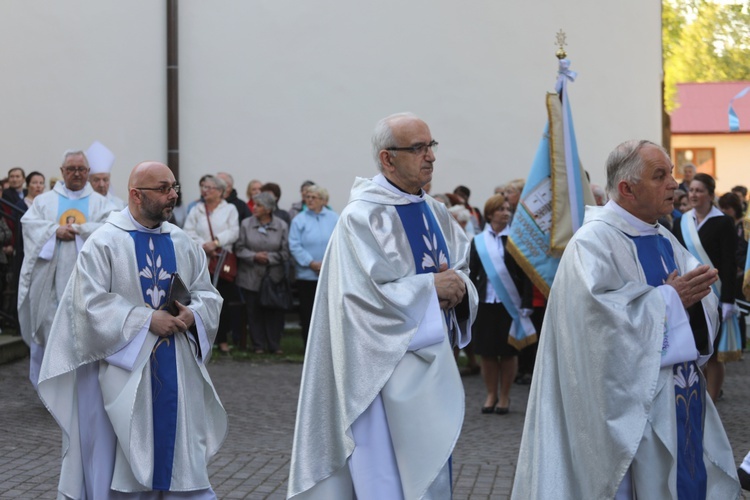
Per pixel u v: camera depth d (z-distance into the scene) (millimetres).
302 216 12414
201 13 14727
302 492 4695
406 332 4574
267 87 14789
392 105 14781
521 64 14727
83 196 9359
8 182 13000
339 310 4621
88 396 5578
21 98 14469
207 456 5734
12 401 9695
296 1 14719
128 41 14562
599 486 4438
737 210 11367
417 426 4543
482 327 9375
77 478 5590
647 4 14711
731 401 10109
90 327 5457
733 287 9164
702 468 4613
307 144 14797
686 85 31047
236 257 12383
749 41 30766
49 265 9102
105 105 14547
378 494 4586
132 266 5617
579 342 4488
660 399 4441
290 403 9805
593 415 4449
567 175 9633
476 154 14789
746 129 29859
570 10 14703
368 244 4676
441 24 14734
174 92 14602
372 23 14742
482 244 9430
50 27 14477
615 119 14781
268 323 12633
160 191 5656
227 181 13023
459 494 6574
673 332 4438
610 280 4488
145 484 5395
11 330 12789
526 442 4762
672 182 4539
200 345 5641
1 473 7031
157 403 5492
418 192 4965
